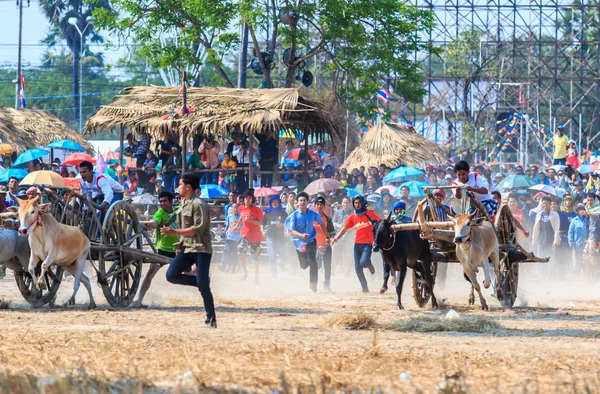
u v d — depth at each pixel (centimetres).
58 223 3006
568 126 15000
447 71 12712
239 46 8206
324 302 3550
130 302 3275
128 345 2117
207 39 8356
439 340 2314
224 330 2488
